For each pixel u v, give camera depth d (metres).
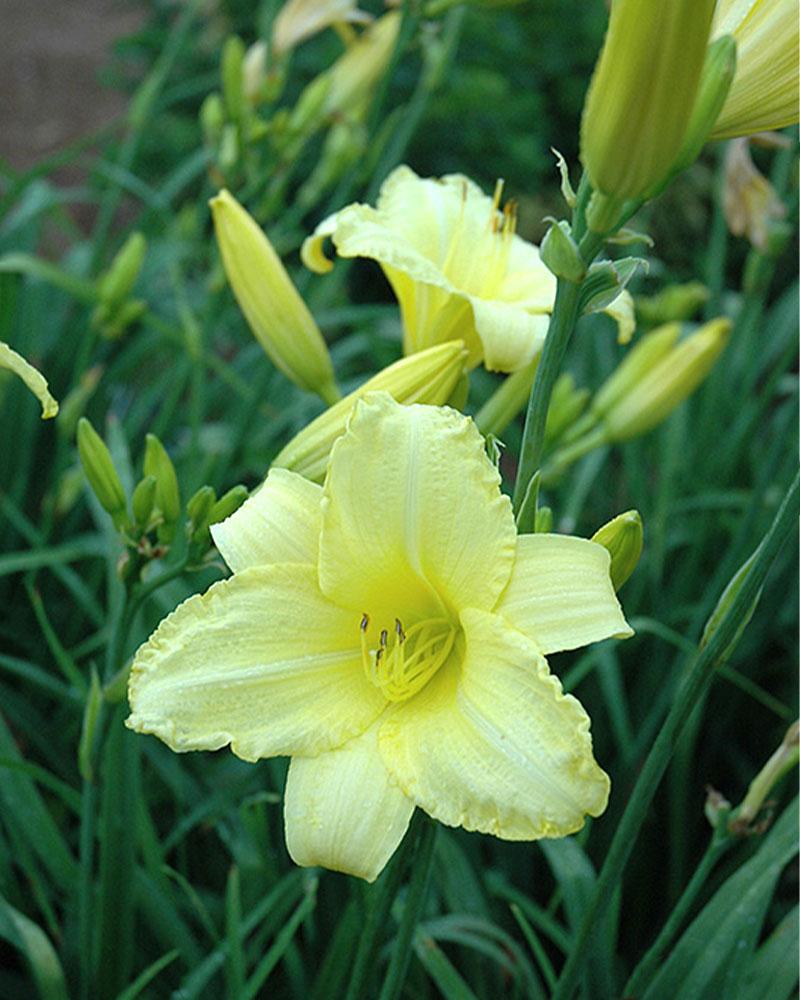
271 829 0.57
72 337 0.80
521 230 1.29
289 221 0.76
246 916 0.52
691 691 0.33
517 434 0.81
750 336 0.81
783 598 0.67
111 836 0.46
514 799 0.27
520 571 0.29
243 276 0.43
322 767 0.30
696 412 0.83
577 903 0.48
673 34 0.24
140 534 0.38
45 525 0.67
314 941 0.53
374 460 0.30
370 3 1.26
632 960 0.64
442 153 1.28
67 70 2.17
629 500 0.81
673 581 0.74
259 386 0.65
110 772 0.45
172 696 0.30
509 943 0.49
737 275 1.27
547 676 0.27
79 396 0.67
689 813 0.67
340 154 0.72
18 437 0.74
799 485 0.30
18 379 0.74
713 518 0.73
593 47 1.36
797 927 0.44
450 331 0.39
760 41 0.27
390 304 1.30
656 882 0.65
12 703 0.60
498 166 1.30
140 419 0.79
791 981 0.42
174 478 0.38
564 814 0.27
